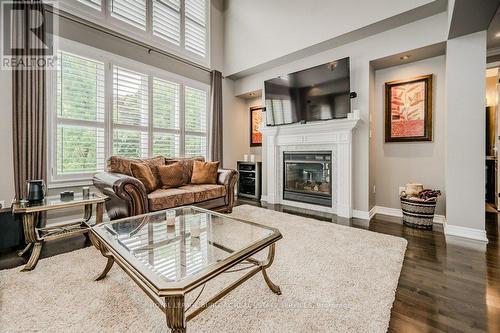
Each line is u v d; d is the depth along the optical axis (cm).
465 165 255
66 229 229
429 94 319
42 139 265
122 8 345
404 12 277
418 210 286
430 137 320
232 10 475
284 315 129
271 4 411
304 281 164
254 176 494
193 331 117
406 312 134
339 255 205
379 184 366
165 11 400
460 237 255
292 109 403
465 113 254
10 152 250
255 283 161
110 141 330
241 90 507
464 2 200
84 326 120
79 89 301
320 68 364
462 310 136
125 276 171
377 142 364
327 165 375
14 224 227
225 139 503
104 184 254
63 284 159
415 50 298
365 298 145
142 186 248
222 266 110
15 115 248
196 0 454
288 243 234
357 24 314
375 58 326
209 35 470
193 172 363
